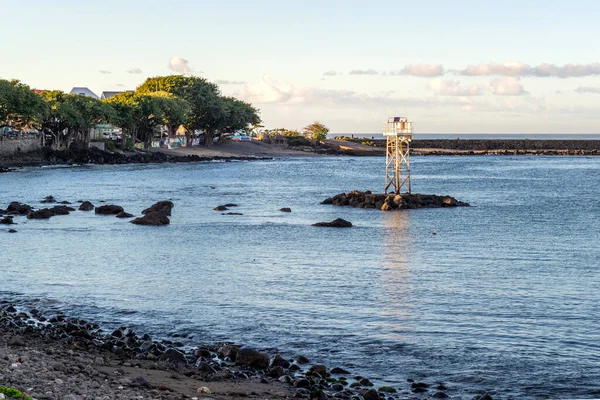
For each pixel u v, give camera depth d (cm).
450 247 4878
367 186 10756
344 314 3002
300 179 12238
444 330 2759
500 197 8856
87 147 16300
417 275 3850
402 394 2094
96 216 6538
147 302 3219
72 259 4344
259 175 13162
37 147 15338
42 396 1559
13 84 14050
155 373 2095
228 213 6969
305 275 3853
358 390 2089
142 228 5797
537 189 10100
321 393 1959
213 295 3359
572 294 3375
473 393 2117
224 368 2239
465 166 16750
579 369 2319
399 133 7850
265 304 3180
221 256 4484
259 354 2319
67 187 9850
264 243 5041
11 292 3409
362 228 5888
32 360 2003
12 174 12319
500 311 3050
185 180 11606
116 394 1727
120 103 17200
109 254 4534
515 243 5059
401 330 2758
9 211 6725
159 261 4294
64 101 15712
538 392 2127
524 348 2533
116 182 10919
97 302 3212
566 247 4875
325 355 2467
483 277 3791
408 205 7456
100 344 2447
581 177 12762
